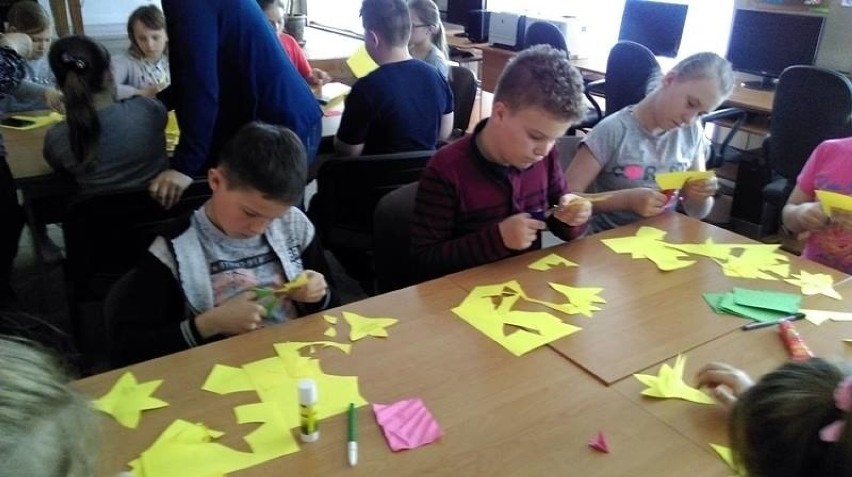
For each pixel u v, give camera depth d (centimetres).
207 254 146
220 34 209
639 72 401
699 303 141
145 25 353
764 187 342
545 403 108
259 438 98
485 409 106
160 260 141
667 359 121
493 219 172
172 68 209
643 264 159
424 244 167
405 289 144
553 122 150
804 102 314
